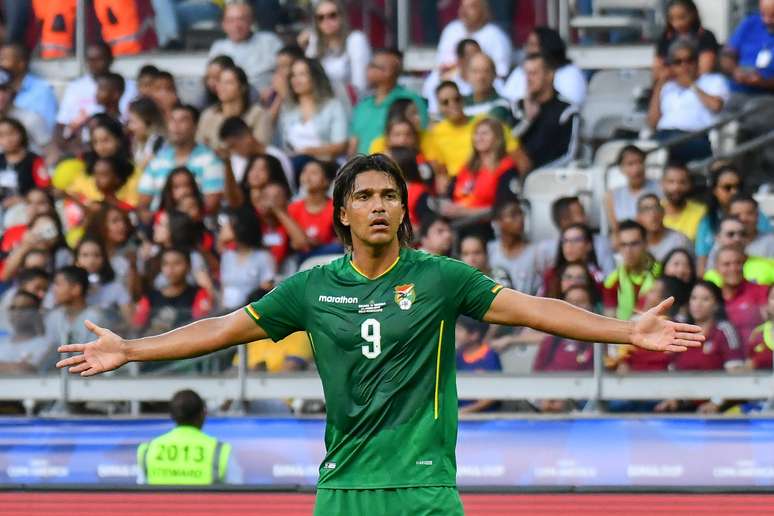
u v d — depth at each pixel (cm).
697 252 4006
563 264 3688
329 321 1742
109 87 5019
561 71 4731
